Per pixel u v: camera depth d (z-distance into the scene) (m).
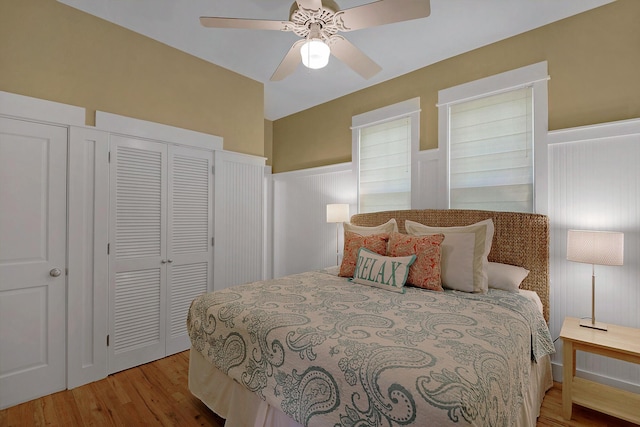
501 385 1.04
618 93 2.12
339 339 1.23
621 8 2.12
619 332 1.89
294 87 3.62
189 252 2.92
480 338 1.25
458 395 0.88
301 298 1.82
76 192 2.24
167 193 2.76
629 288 2.06
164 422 1.81
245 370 1.47
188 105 2.93
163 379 2.33
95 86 2.36
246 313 1.58
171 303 2.78
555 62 2.37
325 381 1.13
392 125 3.35
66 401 2.03
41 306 2.10
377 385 0.99
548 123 2.38
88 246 2.29
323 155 4.07
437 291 2.06
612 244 1.84
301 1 1.53
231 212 3.26
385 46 2.73
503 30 2.49
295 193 4.38
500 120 2.63
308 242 4.19
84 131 2.28
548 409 1.94
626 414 1.72
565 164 2.29
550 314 2.34
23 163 2.04
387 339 1.22
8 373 1.97
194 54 2.95
